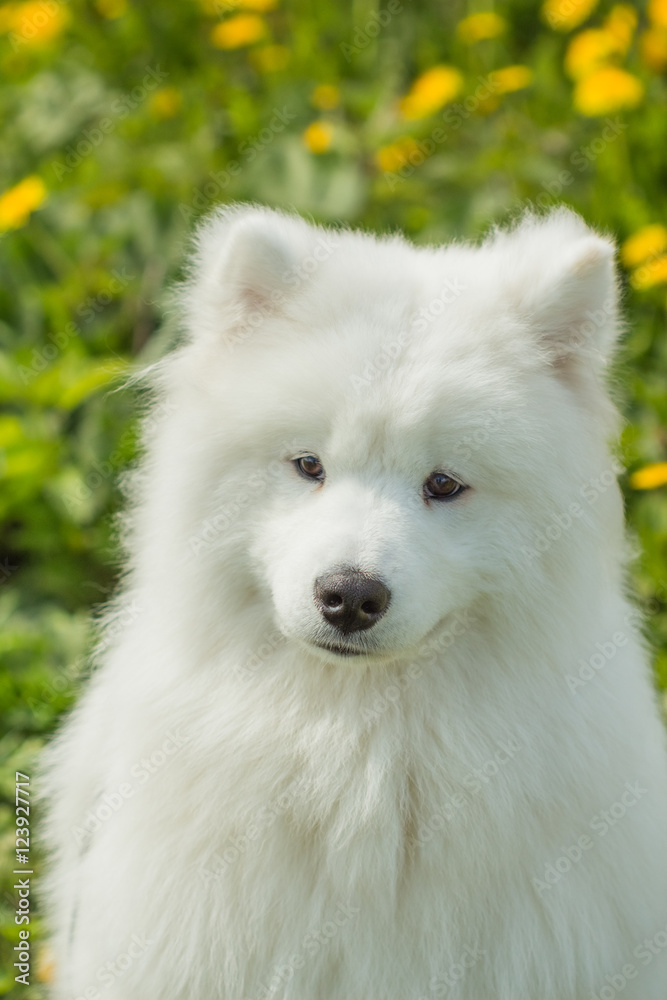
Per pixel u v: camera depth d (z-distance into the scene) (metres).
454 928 4.81
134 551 5.55
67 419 8.73
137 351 9.23
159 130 9.98
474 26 10.45
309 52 10.48
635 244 8.48
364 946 4.83
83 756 5.68
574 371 5.09
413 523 4.64
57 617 8.10
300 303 4.95
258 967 4.93
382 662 4.72
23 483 8.42
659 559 7.89
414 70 10.99
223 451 4.85
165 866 4.93
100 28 11.05
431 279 5.04
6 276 9.37
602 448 5.09
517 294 5.03
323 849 4.89
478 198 9.31
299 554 4.59
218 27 10.53
